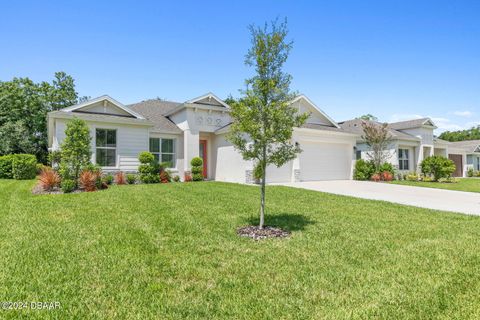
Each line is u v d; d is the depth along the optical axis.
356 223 6.90
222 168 17.94
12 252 4.43
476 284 3.63
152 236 5.43
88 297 3.16
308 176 17.67
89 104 14.62
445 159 21.30
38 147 30.48
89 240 5.11
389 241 5.49
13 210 7.44
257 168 6.43
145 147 15.82
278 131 5.95
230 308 3.00
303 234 5.88
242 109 5.95
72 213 7.19
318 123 19.95
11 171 18.22
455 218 7.63
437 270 4.08
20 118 29.42
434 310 3.00
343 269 4.09
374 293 3.38
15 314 2.81
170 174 16.64
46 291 3.26
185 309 2.96
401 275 3.90
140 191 11.20
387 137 22.33
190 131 17.70
